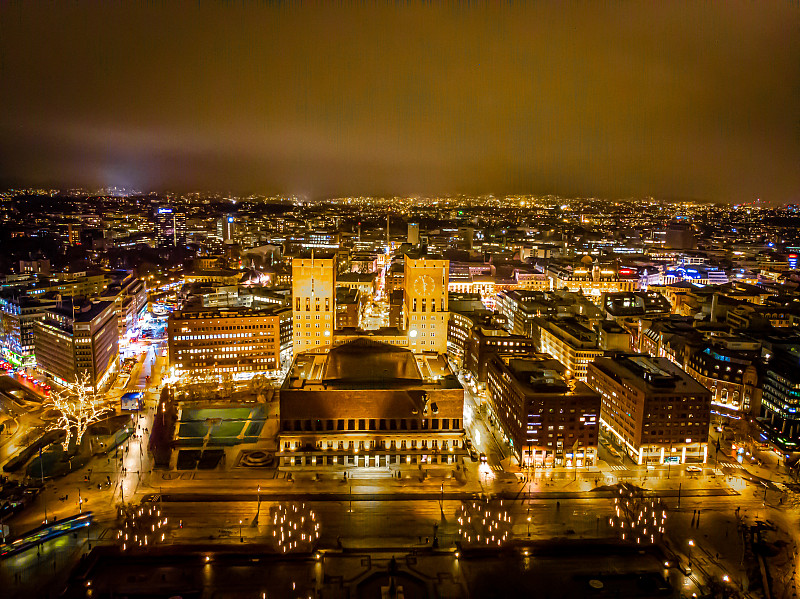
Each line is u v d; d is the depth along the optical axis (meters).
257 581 131.00
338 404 184.12
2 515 153.25
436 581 131.88
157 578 131.38
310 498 166.25
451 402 186.38
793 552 145.00
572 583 132.25
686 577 135.00
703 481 179.88
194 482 173.75
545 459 186.88
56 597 124.88
